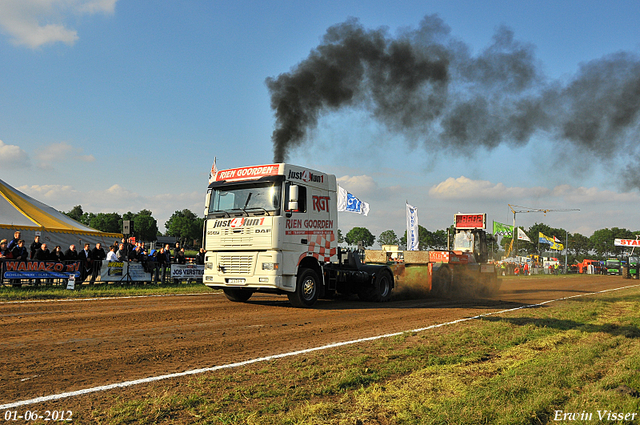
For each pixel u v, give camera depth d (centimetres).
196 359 600
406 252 1720
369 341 741
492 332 846
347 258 1328
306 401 446
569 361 618
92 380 495
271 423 385
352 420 394
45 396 439
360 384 509
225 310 1084
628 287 2527
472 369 579
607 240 12475
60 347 642
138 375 518
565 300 1592
